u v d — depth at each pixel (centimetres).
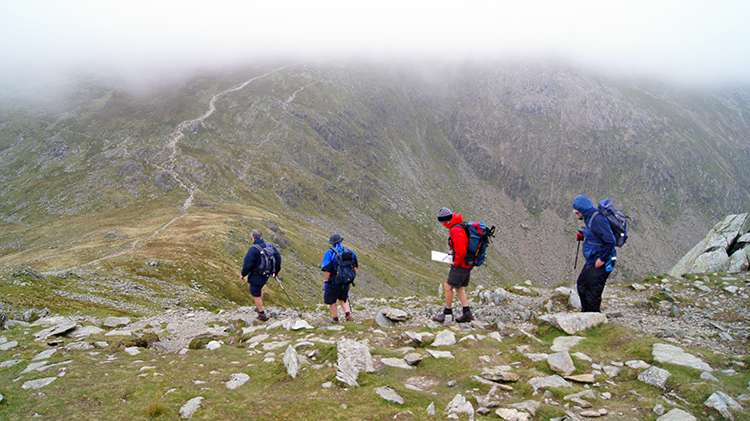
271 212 17788
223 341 1163
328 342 944
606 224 961
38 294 3112
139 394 665
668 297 1217
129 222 13062
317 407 580
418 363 772
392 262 19675
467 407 556
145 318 1545
